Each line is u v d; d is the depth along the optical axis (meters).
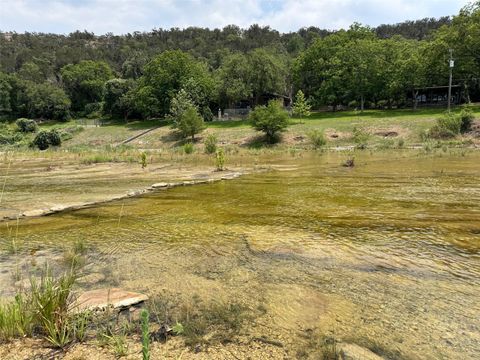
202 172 17.33
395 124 37.12
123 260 5.35
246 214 8.12
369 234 6.31
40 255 5.69
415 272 4.63
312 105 58.78
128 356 2.93
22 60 114.12
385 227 6.73
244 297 4.04
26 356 2.91
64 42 148.00
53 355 2.94
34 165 25.67
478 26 43.38
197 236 6.50
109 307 3.77
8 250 5.96
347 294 4.06
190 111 44.59
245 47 122.12
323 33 141.88
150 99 59.44
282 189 11.48
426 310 3.66
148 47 137.38
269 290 4.21
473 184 11.45
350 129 38.25
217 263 5.13
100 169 20.80
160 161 24.94
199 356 2.96
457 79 49.66
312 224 7.09
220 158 18.17
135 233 6.81
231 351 3.03
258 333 3.30
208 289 4.27
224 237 6.38
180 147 40.44
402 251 5.41
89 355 2.95
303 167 18.36
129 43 142.12
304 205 8.91
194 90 57.00
